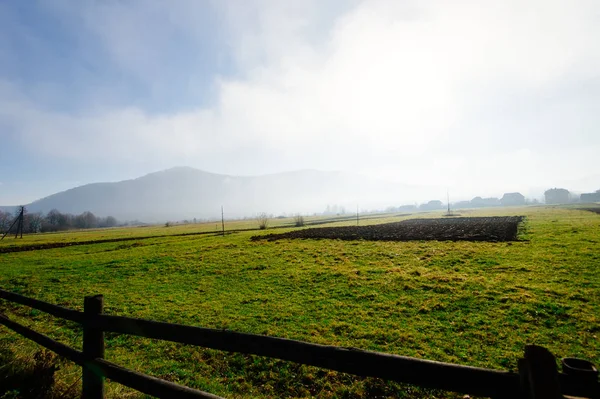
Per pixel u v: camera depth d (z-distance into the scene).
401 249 32.84
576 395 2.11
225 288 21.67
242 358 10.93
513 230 46.28
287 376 9.79
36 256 44.53
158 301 19.16
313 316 15.29
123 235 87.06
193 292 21.06
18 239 90.88
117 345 12.19
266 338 3.39
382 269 23.92
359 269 24.52
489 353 10.80
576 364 2.31
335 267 25.78
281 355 3.26
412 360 2.67
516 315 13.87
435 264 24.78
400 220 100.88
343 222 103.94
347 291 19.08
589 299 15.06
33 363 6.52
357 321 14.33
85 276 28.00
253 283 22.58
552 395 1.97
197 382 9.27
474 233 45.12
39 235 119.75
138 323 4.24
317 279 22.30
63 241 72.06
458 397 8.47
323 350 3.05
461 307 15.27
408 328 13.26
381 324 13.83
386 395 8.75
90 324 4.73
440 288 18.31
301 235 53.62
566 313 13.59
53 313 5.49
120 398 5.86
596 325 12.28
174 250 43.00
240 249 40.03
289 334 13.23
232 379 9.71
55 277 27.84
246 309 16.83
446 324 13.45
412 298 16.98
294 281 22.31
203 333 3.76
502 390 2.28
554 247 28.61
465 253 28.27
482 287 18.00
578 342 11.19
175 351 11.59
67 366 7.38
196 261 32.75
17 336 10.82
